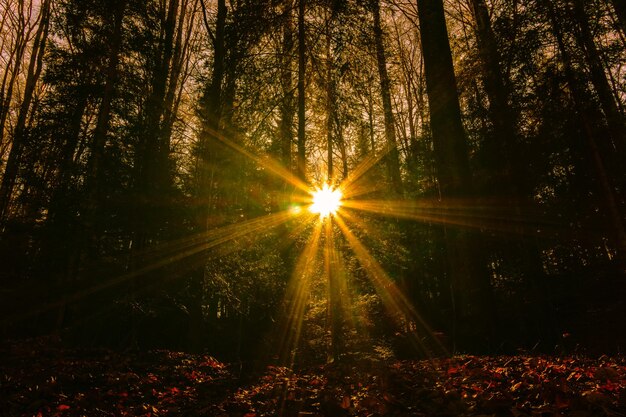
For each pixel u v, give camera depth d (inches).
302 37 365.7
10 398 174.1
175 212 402.9
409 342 443.5
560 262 617.6
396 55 362.0
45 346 328.5
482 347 245.0
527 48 348.8
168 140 446.3
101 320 390.0
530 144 421.1
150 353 315.6
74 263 386.0
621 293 469.7
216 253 385.1
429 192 648.4
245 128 394.6
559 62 365.7
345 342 438.3
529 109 391.5
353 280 488.7
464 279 261.6
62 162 412.5
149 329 507.5
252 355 467.2
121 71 424.8
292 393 183.5
